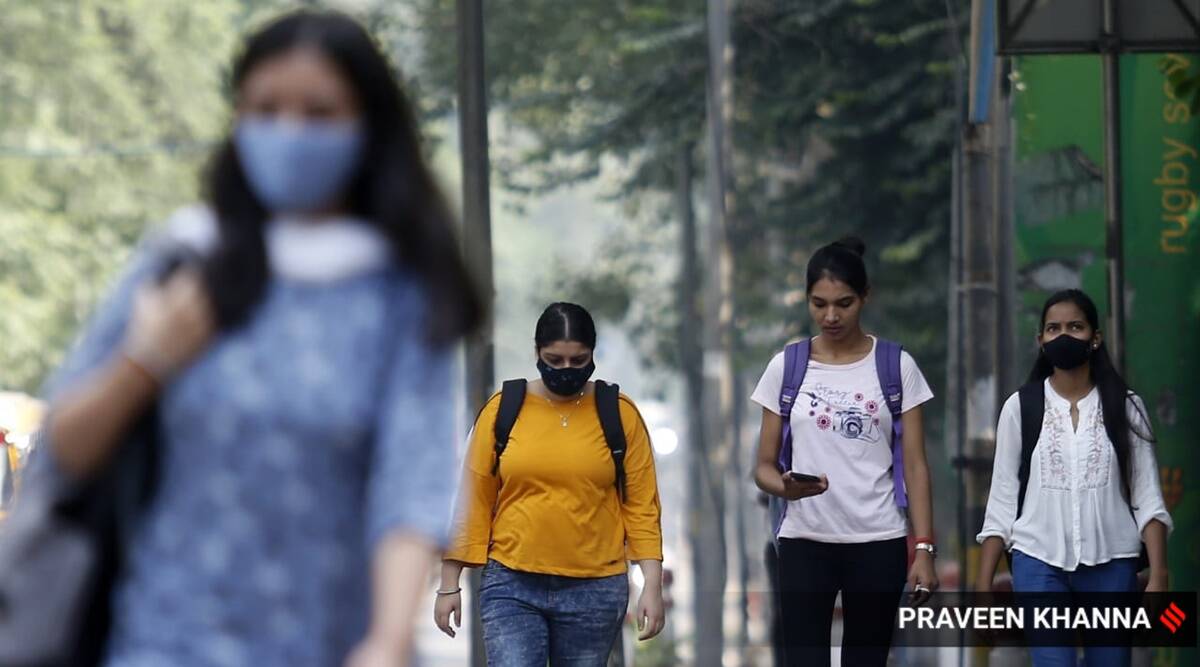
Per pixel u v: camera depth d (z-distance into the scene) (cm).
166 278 711
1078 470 2000
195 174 746
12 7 9606
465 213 2691
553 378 1842
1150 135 2855
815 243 4891
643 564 1883
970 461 2853
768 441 1984
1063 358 1994
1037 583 2011
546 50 6888
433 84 6944
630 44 5859
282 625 713
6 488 2722
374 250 723
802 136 4912
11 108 9531
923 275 4697
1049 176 2902
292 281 715
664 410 8556
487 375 2602
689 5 5934
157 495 722
